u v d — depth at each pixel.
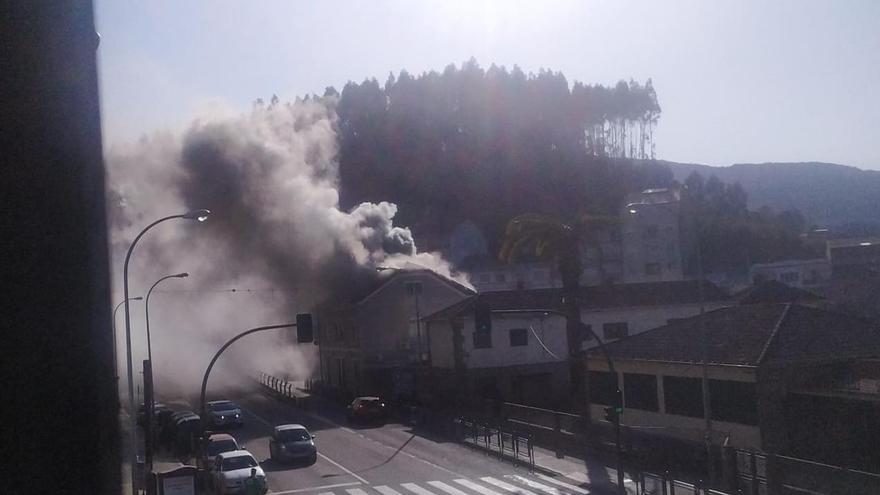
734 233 86.69
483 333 26.81
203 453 27.97
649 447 28.11
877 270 68.81
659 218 72.88
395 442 36.59
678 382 30.38
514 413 36.97
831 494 18.81
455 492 25.20
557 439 31.91
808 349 27.42
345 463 31.70
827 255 81.62
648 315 49.00
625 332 48.66
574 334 38.25
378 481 27.61
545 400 47.44
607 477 26.44
